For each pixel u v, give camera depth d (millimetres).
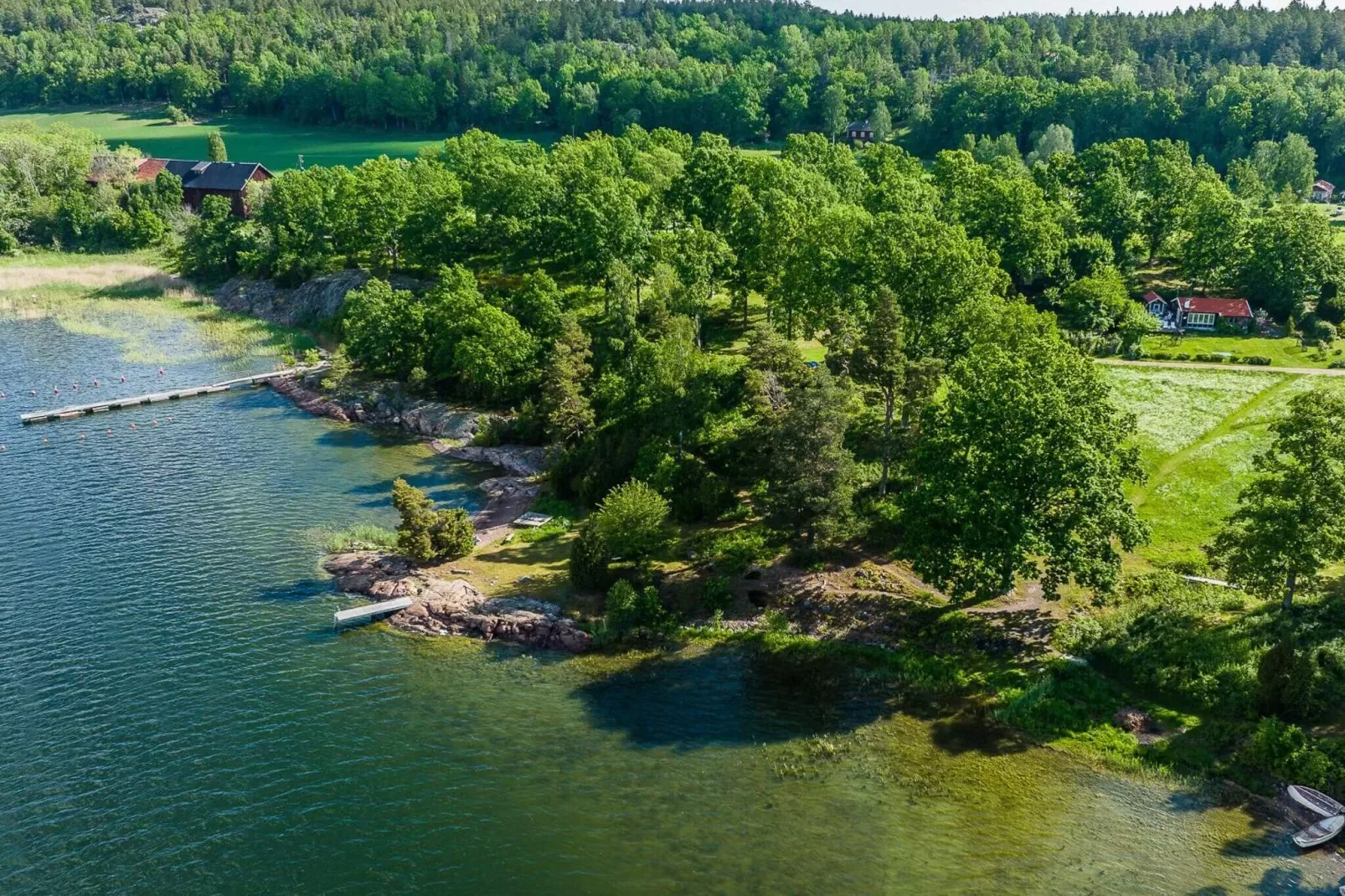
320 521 98062
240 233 183125
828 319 109188
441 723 68500
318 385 135750
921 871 54688
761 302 144875
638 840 57531
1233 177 196250
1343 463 68125
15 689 71438
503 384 122750
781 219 124000
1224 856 55031
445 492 105250
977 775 62531
